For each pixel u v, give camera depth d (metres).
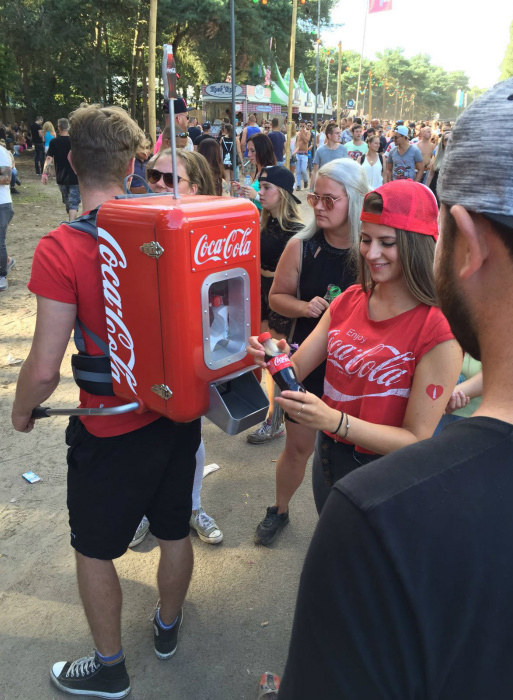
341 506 0.56
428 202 1.49
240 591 2.49
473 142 0.56
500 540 0.54
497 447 0.57
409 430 1.51
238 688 2.06
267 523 2.74
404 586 0.52
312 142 18.17
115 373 1.61
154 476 1.73
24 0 22.69
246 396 1.73
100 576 1.81
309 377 2.40
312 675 0.58
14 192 12.96
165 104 1.51
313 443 2.51
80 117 1.64
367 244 1.57
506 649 0.56
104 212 1.46
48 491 3.12
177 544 1.97
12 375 4.37
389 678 0.55
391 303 1.59
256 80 31.44
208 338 1.50
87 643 2.21
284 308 2.51
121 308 1.51
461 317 0.63
